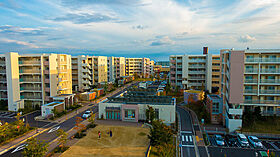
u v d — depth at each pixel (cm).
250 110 4359
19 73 5581
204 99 5934
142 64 15538
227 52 4231
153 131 3153
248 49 4228
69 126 4181
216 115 4462
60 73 6122
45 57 5694
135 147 3173
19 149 3067
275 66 4266
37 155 2475
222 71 4569
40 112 5319
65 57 6341
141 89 6431
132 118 4503
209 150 3195
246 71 4291
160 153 2834
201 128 4184
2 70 5456
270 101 4284
